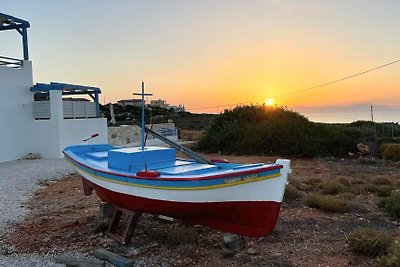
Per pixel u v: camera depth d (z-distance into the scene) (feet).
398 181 41.78
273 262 19.35
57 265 19.26
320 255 20.20
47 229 25.21
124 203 22.03
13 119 60.03
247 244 21.93
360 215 27.99
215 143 79.00
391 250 19.01
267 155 70.38
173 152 24.09
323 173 48.73
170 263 19.56
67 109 64.64
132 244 22.29
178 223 25.30
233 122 83.61
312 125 75.82
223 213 19.49
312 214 28.17
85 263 18.74
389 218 27.25
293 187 34.42
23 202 33.19
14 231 24.91
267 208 18.90
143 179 19.75
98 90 72.74
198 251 21.09
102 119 71.97
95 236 23.62
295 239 22.72
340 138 69.87
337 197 33.37
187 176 18.86
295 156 68.08
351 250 20.58
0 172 48.08
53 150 61.98
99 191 24.09
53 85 62.18
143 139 23.88
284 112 83.05
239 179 17.94
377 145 69.62
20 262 19.69
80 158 27.66
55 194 36.63
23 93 61.67
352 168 53.31
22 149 61.36
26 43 62.85
